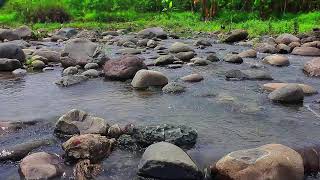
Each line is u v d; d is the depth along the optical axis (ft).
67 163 7.50
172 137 8.19
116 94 12.07
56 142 8.37
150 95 11.92
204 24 32.53
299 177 6.74
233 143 8.36
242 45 21.97
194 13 38.06
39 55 16.99
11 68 15.44
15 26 32.73
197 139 8.53
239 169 6.76
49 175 6.95
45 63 16.56
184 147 8.13
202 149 8.06
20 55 16.44
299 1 35.06
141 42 21.95
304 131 9.04
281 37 21.40
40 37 26.05
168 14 37.70
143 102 11.22
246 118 9.89
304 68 15.08
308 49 18.67
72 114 8.88
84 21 36.73
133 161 7.59
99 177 7.07
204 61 16.34
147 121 9.65
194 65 16.16
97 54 16.05
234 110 10.50
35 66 15.78
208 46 21.61
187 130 8.42
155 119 9.80
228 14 35.19
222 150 8.02
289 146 8.08
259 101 11.27
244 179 6.63
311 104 10.98
